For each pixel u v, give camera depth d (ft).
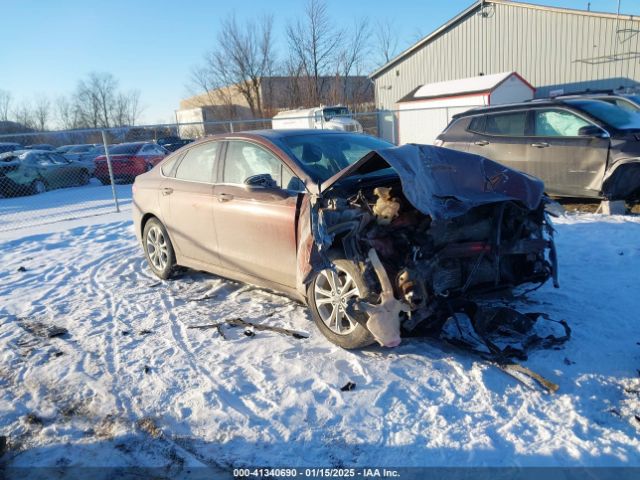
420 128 80.79
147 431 10.21
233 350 13.25
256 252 14.93
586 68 76.13
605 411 9.86
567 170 25.27
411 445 9.26
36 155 55.42
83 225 32.60
